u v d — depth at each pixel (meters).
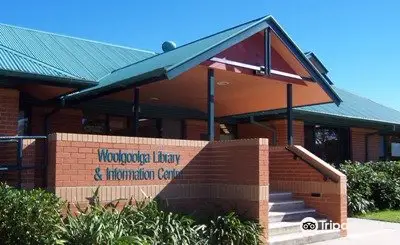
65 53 13.98
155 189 9.40
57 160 8.17
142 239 7.43
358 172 16.00
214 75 11.83
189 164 10.03
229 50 11.27
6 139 8.20
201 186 10.19
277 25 11.88
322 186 12.02
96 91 11.57
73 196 8.29
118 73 12.29
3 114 10.77
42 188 8.32
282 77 12.52
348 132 22.41
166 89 13.27
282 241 10.06
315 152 21.03
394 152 25.22
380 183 16.45
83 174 8.45
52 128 14.05
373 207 15.96
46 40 14.62
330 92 13.24
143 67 11.59
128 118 16.20
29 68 10.02
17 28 14.70
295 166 12.66
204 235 8.89
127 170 9.02
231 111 16.33
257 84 13.00
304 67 12.60
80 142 8.47
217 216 9.52
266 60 11.81
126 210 8.39
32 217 6.57
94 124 15.27
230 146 10.06
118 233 7.18
